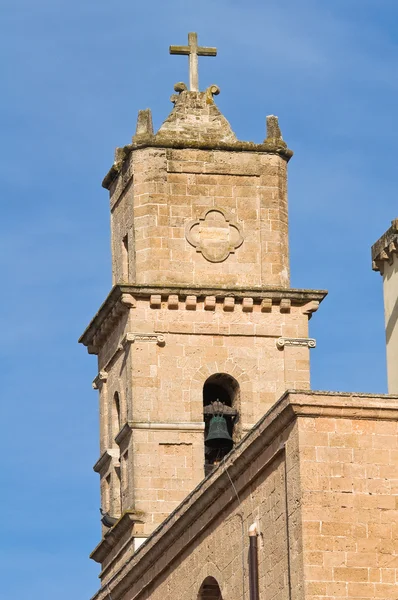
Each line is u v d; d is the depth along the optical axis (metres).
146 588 74.50
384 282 76.94
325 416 61.72
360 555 60.94
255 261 87.00
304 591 60.53
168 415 84.75
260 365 85.81
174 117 88.56
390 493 61.50
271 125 88.62
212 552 68.00
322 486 61.28
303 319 86.44
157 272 86.19
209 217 87.25
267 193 87.75
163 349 85.38
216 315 85.94
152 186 87.00
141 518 83.50
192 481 84.19
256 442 63.97
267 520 63.72
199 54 90.12
